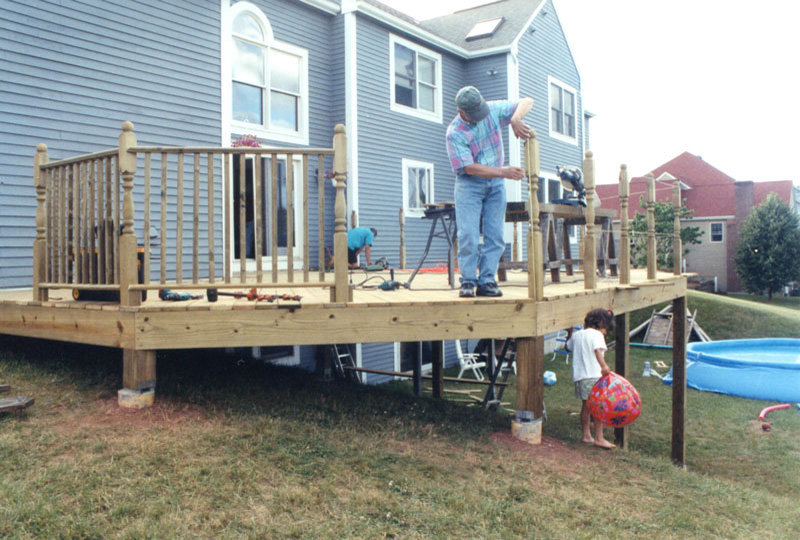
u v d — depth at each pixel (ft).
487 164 16.37
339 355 37.01
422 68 47.93
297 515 11.27
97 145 26.40
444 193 49.32
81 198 16.74
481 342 51.31
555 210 22.35
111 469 12.00
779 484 26.30
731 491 17.39
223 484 11.94
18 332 18.03
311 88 39.06
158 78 28.55
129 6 27.48
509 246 49.88
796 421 36.52
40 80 24.61
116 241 15.83
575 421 33.63
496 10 57.77
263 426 15.06
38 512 10.29
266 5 35.88
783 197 131.34
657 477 16.78
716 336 64.95
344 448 14.46
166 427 14.39
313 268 37.86
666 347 60.95
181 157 15.03
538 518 12.43
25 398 14.80
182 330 15.37
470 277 17.07
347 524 11.12
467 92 15.16
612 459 17.43
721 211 127.13
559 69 59.16
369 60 41.93
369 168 41.83
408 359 47.01
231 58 32.89
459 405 22.43
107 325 15.81
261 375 21.36
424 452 15.14
